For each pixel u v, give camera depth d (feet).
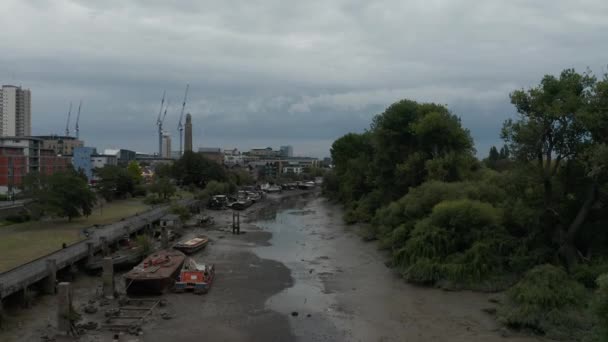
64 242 187.52
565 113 136.05
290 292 143.54
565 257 138.31
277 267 176.76
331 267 176.14
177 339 106.01
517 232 155.22
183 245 202.18
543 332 106.83
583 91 143.02
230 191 514.27
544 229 147.64
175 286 141.69
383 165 280.10
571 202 147.13
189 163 522.88
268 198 524.93
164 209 311.88
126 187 402.11
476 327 112.16
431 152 256.93
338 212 376.07
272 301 134.51
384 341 105.09
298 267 176.65
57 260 146.20
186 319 118.73
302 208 412.98
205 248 215.51
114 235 199.21
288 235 254.68
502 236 149.59
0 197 319.06
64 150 652.07
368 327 113.70
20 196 292.61
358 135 447.83
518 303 115.85
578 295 111.86
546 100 142.61
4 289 114.01
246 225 297.12
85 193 250.98
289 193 611.06
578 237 143.23
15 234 208.74
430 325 114.11
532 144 145.07
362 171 346.13
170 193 389.39
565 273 121.70
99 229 221.25
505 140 151.53
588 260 133.08
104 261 134.41
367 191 348.79
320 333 110.32
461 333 108.78
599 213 144.15
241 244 226.79
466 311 123.03
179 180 525.34
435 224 159.74
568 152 143.64
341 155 444.96
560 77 146.00
